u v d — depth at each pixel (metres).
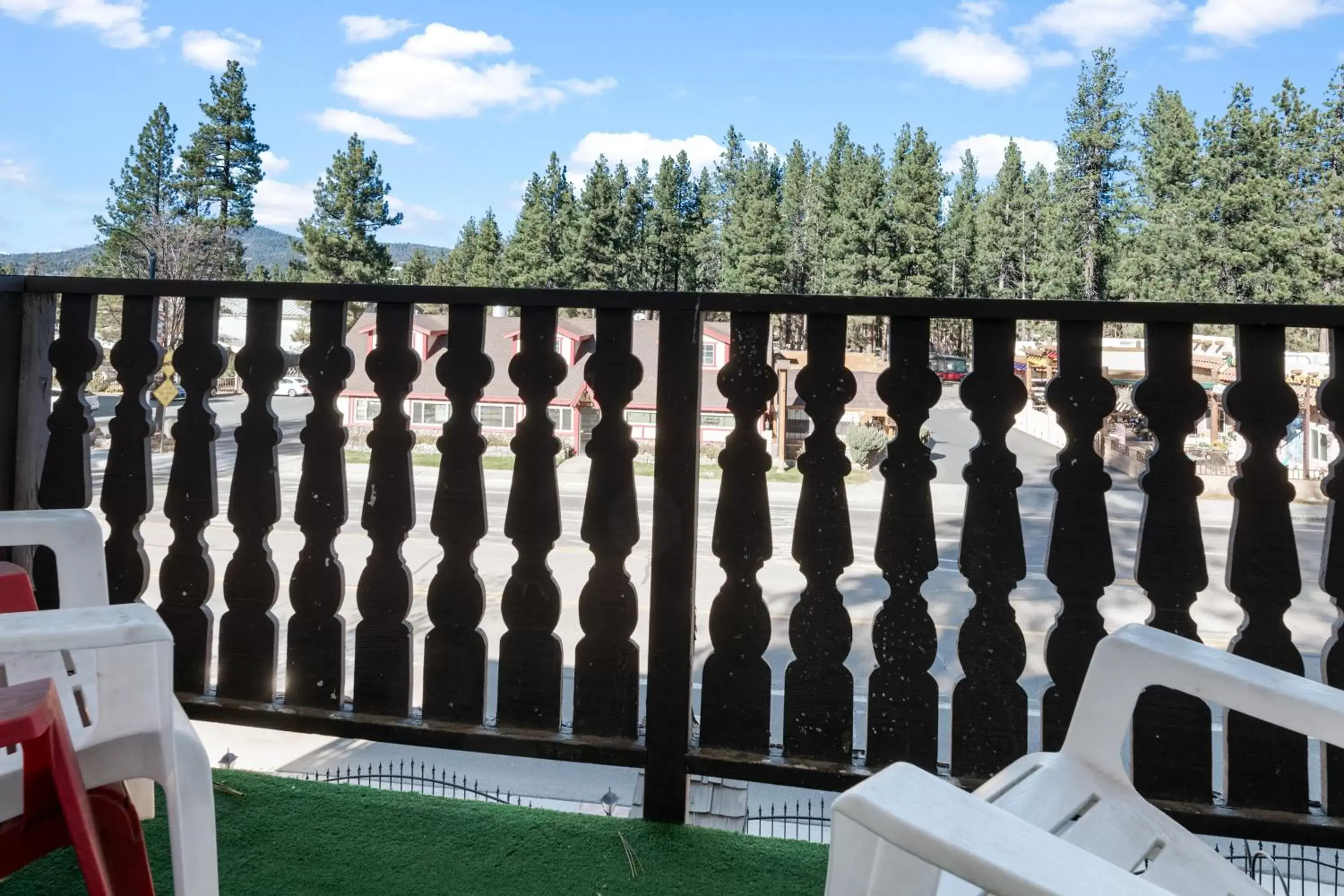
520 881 1.24
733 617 1.40
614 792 5.25
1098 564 1.31
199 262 32.59
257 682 1.54
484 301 1.45
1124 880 0.50
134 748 0.91
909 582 1.35
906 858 0.60
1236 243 27.69
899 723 1.36
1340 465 1.26
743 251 42.88
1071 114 37.38
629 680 1.42
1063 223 37.44
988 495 1.34
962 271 43.34
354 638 1.50
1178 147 28.78
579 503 12.12
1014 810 0.90
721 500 1.39
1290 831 1.24
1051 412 1.33
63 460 1.59
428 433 16.61
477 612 1.46
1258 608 1.27
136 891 0.94
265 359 1.53
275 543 9.49
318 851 1.30
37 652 0.72
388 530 1.49
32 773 0.84
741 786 2.74
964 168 53.22
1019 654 1.33
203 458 1.55
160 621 0.76
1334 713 0.78
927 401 1.35
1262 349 1.26
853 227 40.75
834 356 1.36
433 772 3.99
